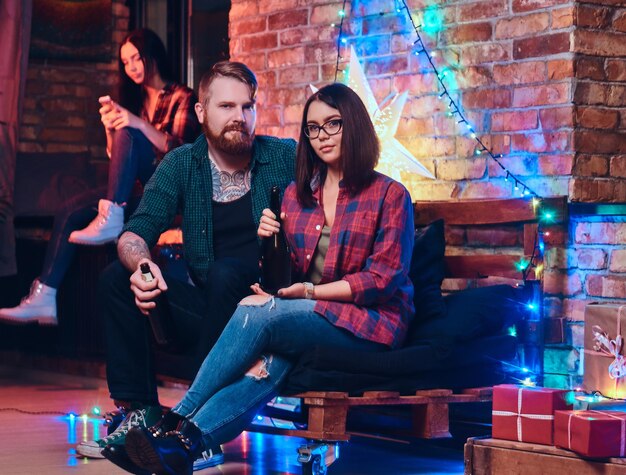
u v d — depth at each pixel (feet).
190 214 12.09
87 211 18.79
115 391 11.66
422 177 14.92
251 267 11.60
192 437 9.83
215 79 11.87
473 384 11.36
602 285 13.02
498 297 11.89
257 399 10.25
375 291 10.59
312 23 16.33
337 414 10.34
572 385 13.08
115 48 23.24
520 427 9.54
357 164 10.87
